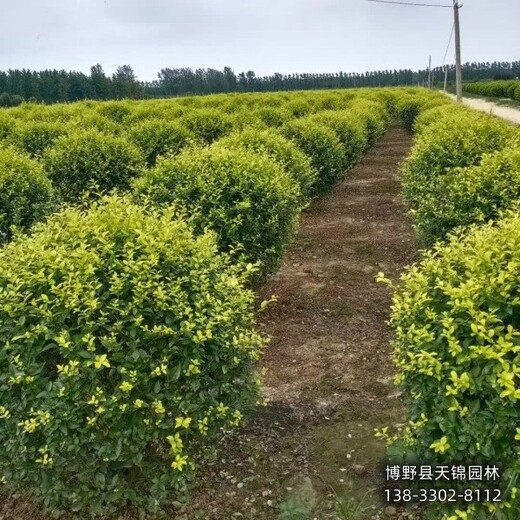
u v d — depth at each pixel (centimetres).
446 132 711
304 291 592
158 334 248
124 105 1611
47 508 275
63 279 256
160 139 1012
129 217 289
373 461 325
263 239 471
